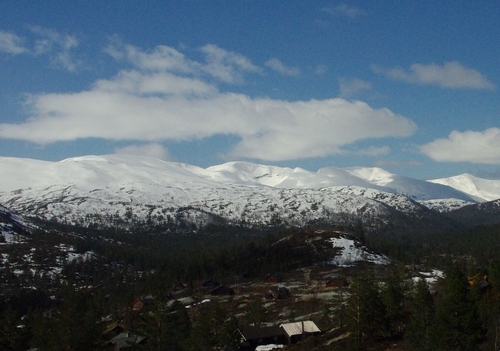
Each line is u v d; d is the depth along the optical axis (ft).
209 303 490.08
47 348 273.13
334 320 352.49
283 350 301.43
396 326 297.53
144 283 575.79
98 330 285.64
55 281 625.00
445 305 227.40
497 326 233.35
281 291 501.56
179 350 283.59
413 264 635.66
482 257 652.48
